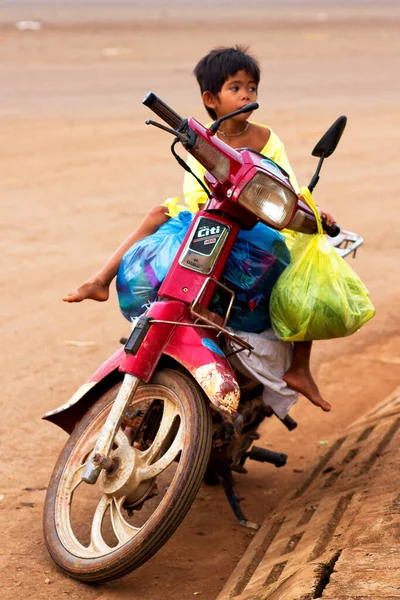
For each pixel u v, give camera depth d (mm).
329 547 5047
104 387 5836
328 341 10383
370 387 9031
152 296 5727
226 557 5852
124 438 5410
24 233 14930
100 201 17469
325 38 71688
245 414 6074
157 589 5406
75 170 20469
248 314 5785
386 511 5250
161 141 24406
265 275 5727
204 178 5574
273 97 34000
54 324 10688
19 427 7762
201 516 6441
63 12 143500
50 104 30547
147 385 5469
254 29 85625
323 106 31953
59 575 5453
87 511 6301
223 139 6320
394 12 163375
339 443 7371
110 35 68125
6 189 18375
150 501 6484
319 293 5527
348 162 22156
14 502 6441
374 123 28578
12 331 10391
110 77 38156
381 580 4312
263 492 6883
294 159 22094
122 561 5059
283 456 6562
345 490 6109
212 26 90375
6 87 34281
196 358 5176
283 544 5500
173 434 5434
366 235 15195
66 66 42469
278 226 5277
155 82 36625
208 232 5402
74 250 13945
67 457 5668
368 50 58719
